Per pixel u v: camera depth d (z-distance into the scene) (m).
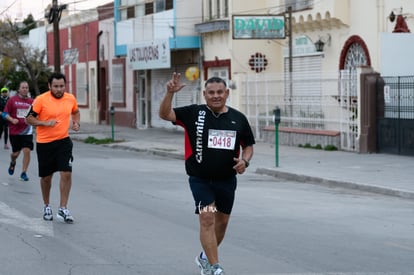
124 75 44.81
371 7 26.86
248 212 14.27
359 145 25.38
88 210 14.21
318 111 27.92
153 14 38.03
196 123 8.70
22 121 18.27
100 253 10.40
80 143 35.00
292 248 10.91
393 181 18.50
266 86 30.95
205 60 36.00
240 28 29.52
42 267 9.51
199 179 8.73
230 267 9.66
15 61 47.50
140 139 34.97
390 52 24.80
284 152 26.56
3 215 13.40
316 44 30.03
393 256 10.45
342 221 13.37
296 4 31.25
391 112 24.48
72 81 53.88
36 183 18.03
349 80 25.86
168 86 8.52
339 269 9.61
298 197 16.67
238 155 8.96
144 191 17.23
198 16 36.03
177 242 11.23
